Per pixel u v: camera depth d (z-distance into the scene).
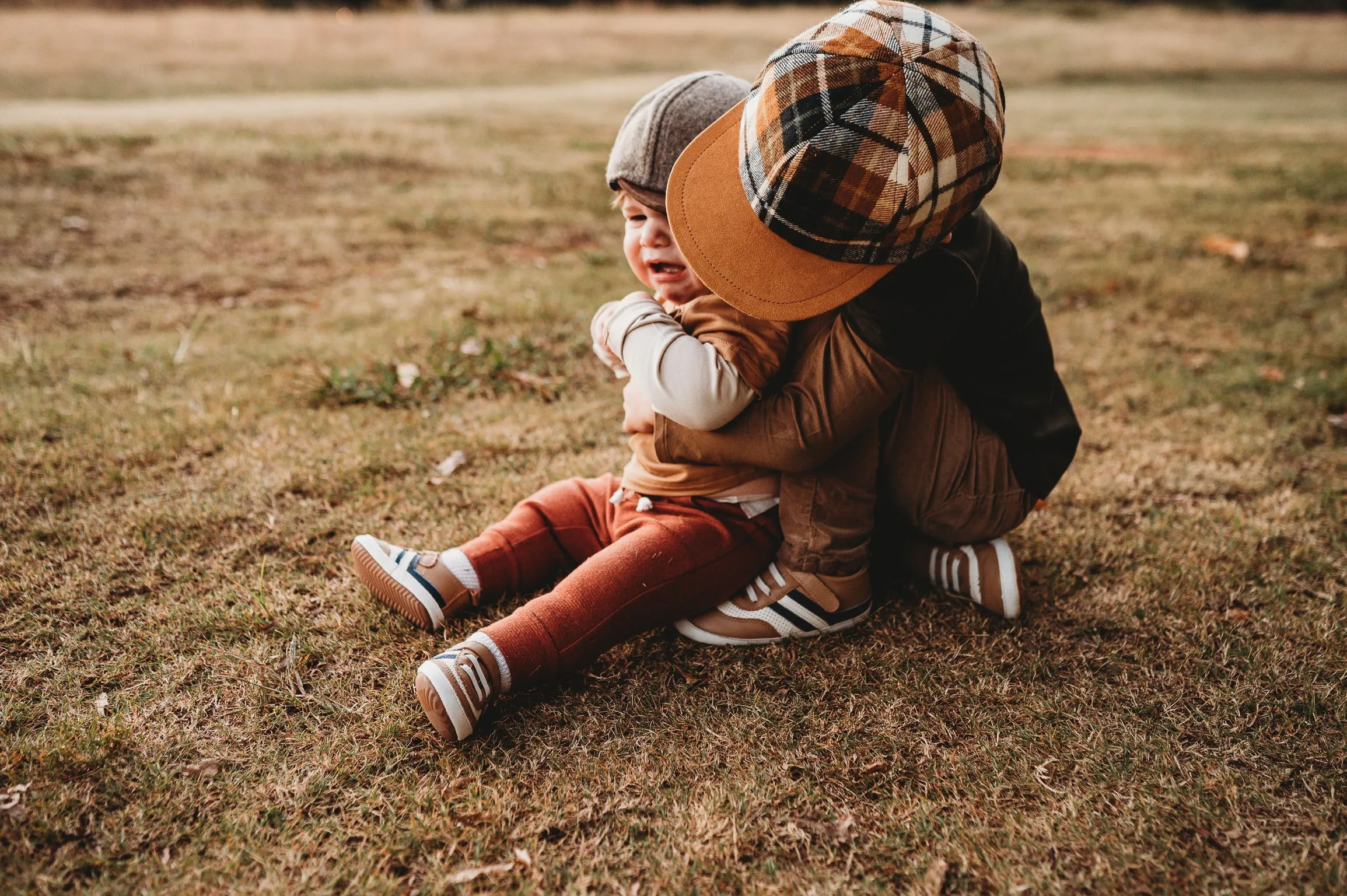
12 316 3.42
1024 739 1.56
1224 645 1.79
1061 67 18.97
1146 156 7.87
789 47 1.40
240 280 4.03
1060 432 1.76
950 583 1.91
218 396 2.83
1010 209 5.75
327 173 5.97
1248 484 2.45
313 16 23.97
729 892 1.29
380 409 2.83
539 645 1.57
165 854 1.31
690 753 1.53
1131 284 4.27
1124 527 2.25
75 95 10.79
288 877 1.29
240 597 1.89
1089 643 1.81
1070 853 1.35
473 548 1.85
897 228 1.33
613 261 4.55
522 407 2.88
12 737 1.50
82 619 1.81
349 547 2.09
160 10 23.62
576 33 22.36
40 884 1.25
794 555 1.75
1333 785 1.47
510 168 6.48
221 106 9.35
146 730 1.53
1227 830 1.39
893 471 1.79
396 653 1.75
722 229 1.46
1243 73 18.77
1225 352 3.45
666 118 1.61
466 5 30.23
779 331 1.58
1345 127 9.95
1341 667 1.73
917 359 1.49
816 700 1.65
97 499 2.24
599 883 1.29
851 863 1.33
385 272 4.25
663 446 1.69
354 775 1.47
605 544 1.92
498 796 1.43
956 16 28.27
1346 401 2.99
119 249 4.29
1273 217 5.54
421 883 1.29
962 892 1.29
